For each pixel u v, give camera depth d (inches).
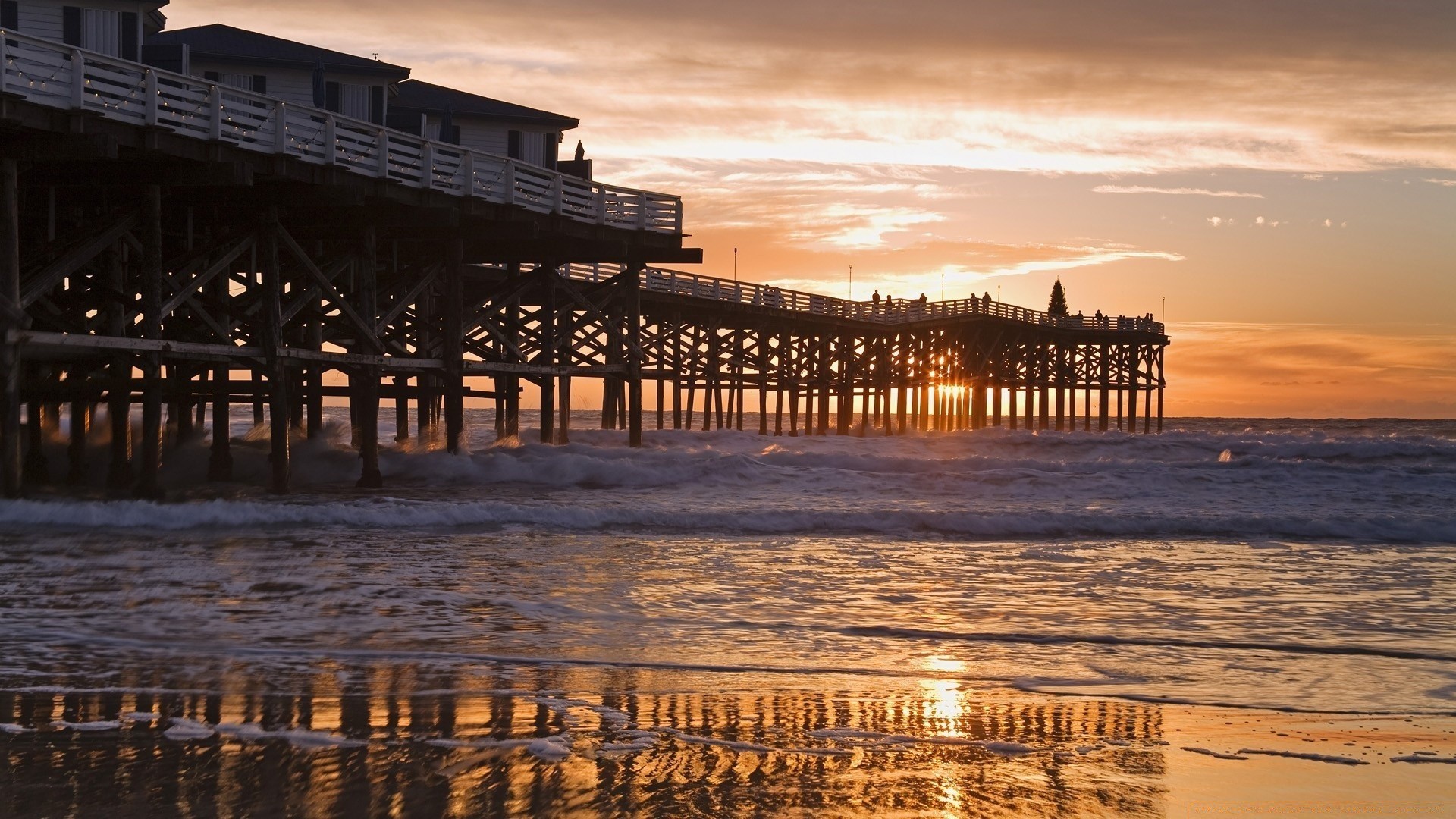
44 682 349.7
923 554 679.7
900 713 338.6
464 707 331.9
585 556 640.4
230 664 378.3
